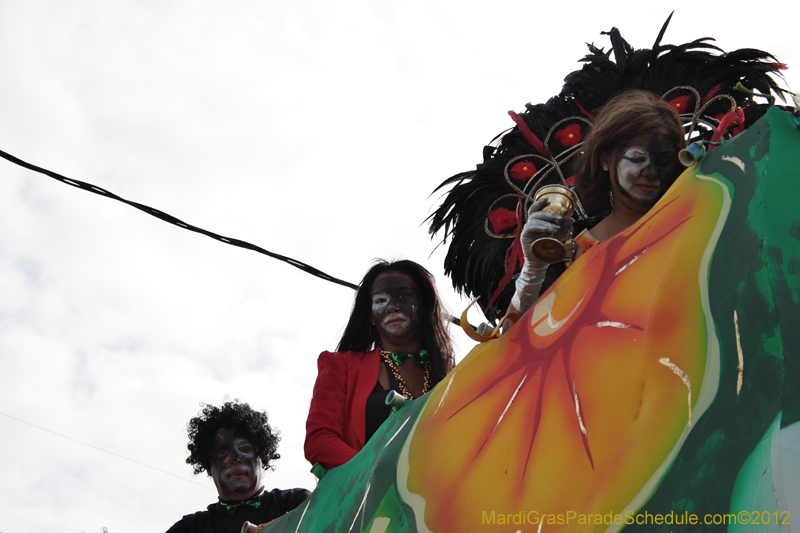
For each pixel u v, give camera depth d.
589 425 2.14
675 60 4.12
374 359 4.36
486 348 2.77
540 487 2.20
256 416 5.39
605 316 2.27
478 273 4.43
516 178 4.27
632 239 2.34
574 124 4.13
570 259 2.89
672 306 2.05
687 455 1.81
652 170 2.85
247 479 5.14
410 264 4.59
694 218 2.12
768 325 1.73
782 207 1.86
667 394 1.96
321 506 3.48
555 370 2.37
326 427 3.99
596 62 4.25
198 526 5.05
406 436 2.93
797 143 1.96
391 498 2.82
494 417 2.54
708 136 3.96
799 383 1.63
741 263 1.86
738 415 1.71
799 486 1.50
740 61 3.99
